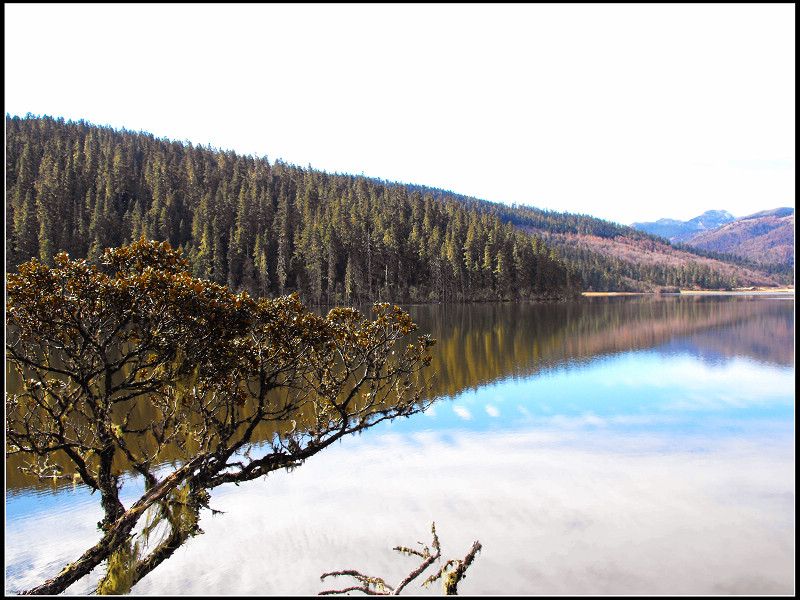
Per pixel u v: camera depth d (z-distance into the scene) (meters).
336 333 10.61
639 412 20.78
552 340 44.88
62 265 8.05
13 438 7.77
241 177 123.38
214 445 15.38
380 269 102.94
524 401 22.50
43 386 8.05
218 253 86.75
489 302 108.69
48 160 108.81
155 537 9.59
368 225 108.62
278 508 12.08
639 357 35.56
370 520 11.48
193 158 135.50
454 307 94.12
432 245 107.44
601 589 8.91
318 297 89.69
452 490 13.10
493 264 114.25
